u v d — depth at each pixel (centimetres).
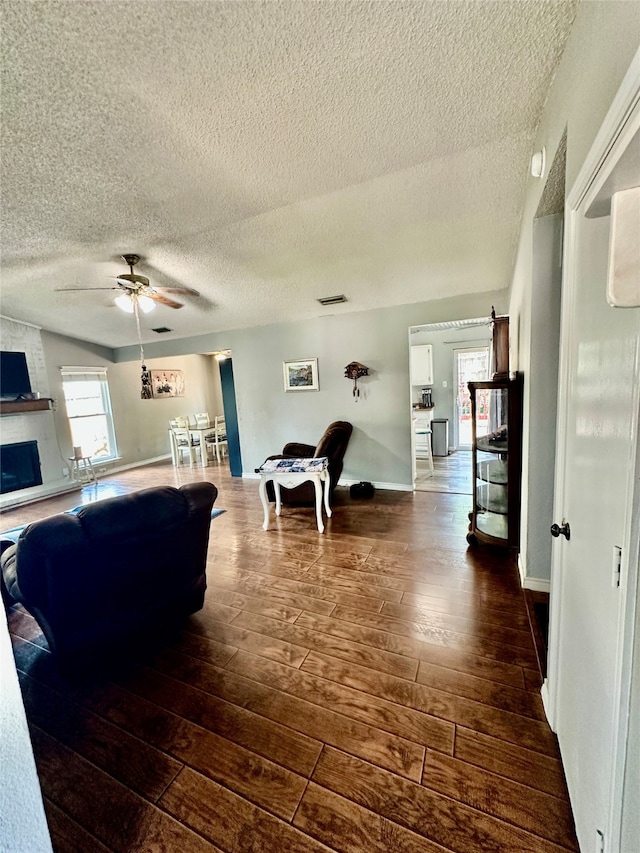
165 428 813
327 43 133
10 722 70
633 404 71
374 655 196
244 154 198
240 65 141
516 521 281
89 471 626
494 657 189
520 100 163
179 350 627
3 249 298
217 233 287
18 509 509
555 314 213
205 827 123
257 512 436
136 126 173
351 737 151
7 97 149
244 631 221
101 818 127
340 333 493
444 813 123
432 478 527
